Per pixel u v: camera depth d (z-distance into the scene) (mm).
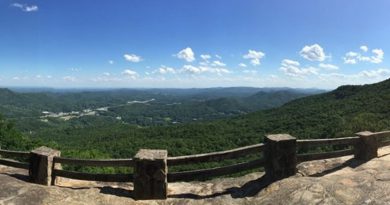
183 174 6953
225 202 6340
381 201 5426
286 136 7172
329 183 6195
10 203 5859
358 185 6086
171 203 6422
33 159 7316
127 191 7004
